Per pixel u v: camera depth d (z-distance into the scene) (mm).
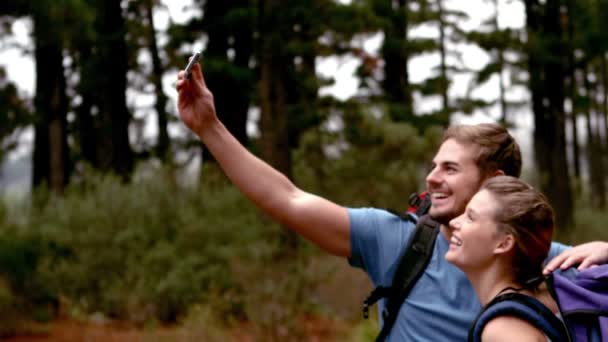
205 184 17266
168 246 15211
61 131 22500
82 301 14883
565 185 25141
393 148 21938
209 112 3215
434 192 3088
